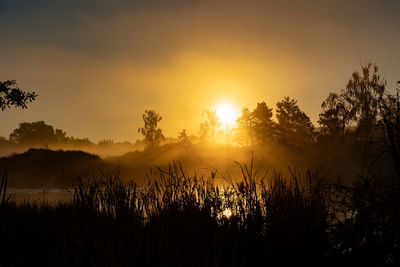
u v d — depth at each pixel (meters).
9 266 1.96
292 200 3.13
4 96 17.98
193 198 3.73
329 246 2.49
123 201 3.28
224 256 2.43
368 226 2.31
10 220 2.69
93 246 1.94
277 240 2.74
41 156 29.58
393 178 2.25
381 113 2.53
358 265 2.22
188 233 2.88
